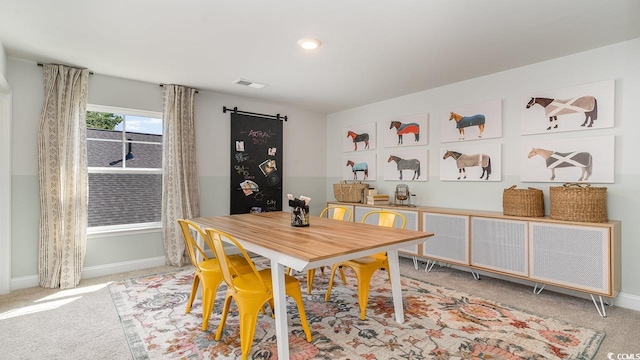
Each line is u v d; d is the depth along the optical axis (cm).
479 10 221
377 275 362
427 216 373
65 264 319
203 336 219
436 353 198
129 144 384
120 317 248
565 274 270
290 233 230
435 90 414
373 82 389
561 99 308
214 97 441
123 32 254
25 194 317
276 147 506
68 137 326
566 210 273
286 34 258
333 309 264
